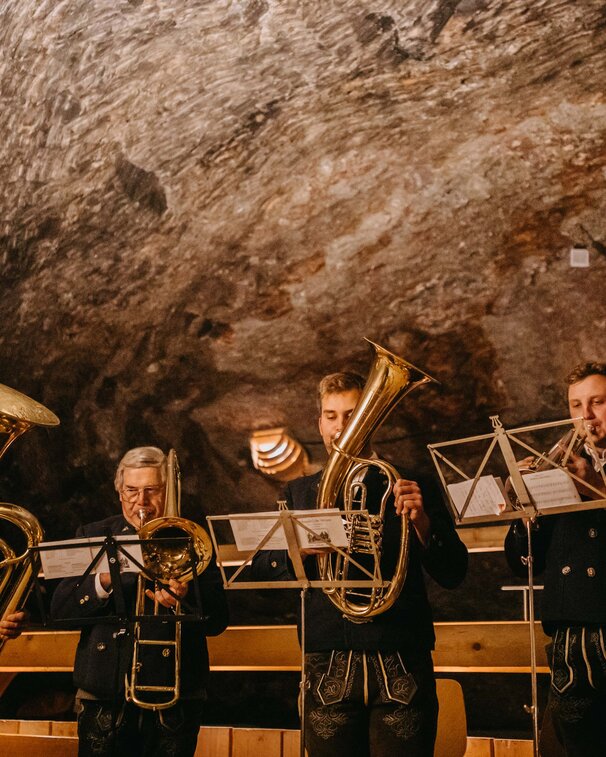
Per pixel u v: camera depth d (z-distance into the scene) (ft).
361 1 20.93
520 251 20.08
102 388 23.26
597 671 8.70
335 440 9.39
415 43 20.65
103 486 23.40
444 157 20.67
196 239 22.54
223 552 21.36
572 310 19.67
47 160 23.89
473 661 13.74
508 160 20.17
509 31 19.90
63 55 23.49
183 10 22.36
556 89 19.67
